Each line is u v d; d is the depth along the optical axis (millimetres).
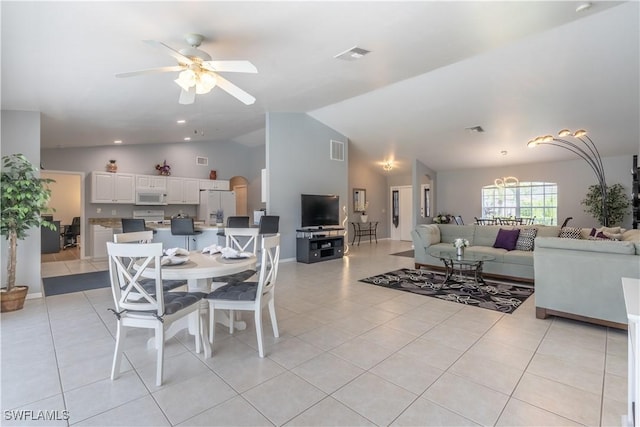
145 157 7730
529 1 2840
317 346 2666
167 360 2430
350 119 6969
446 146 7652
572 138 6371
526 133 6477
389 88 5535
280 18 2629
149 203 7578
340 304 3799
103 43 2643
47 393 1997
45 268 5980
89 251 7020
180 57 2561
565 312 3135
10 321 3238
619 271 2857
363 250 8414
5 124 3904
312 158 7152
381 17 2807
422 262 5863
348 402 1908
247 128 7617
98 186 6934
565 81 4594
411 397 1955
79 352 2559
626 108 5102
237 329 3010
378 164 9844
